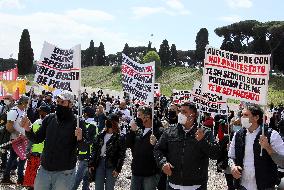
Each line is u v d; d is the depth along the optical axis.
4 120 10.72
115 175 8.03
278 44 72.44
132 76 8.85
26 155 9.90
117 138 8.07
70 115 6.69
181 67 85.31
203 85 6.60
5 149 10.47
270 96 55.50
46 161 6.57
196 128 6.09
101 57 112.50
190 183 6.04
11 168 10.35
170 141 6.14
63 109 6.62
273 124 20.75
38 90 25.80
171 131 6.22
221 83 6.57
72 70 6.99
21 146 9.98
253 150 5.78
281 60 73.44
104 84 87.06
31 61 85.69
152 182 7.57
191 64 102.06
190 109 6.06
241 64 6.50
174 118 9.74
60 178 6.59
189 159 6.01
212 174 13.86
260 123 5.83
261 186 5.72
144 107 7.67
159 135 7.64
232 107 40.38
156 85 21.75
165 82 77.00
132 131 7.79
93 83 91.25
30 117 11.60
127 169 13.61
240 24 81.75
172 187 6.16
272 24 73.38
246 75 6.47
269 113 28.89
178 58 102.00
